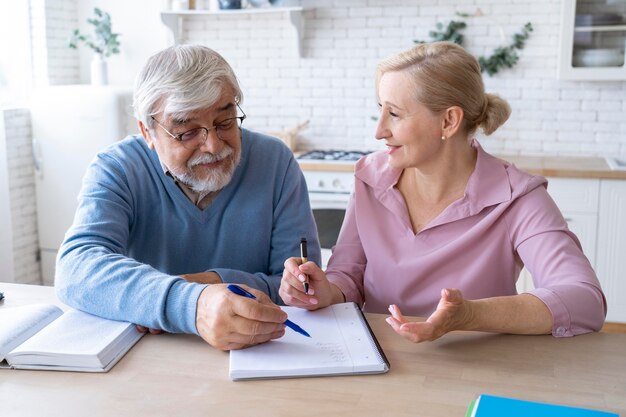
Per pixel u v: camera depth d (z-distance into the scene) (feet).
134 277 4.74
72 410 3.69
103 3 14.65
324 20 13.78
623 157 12.92
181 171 5.40
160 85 5.11
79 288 4.89
